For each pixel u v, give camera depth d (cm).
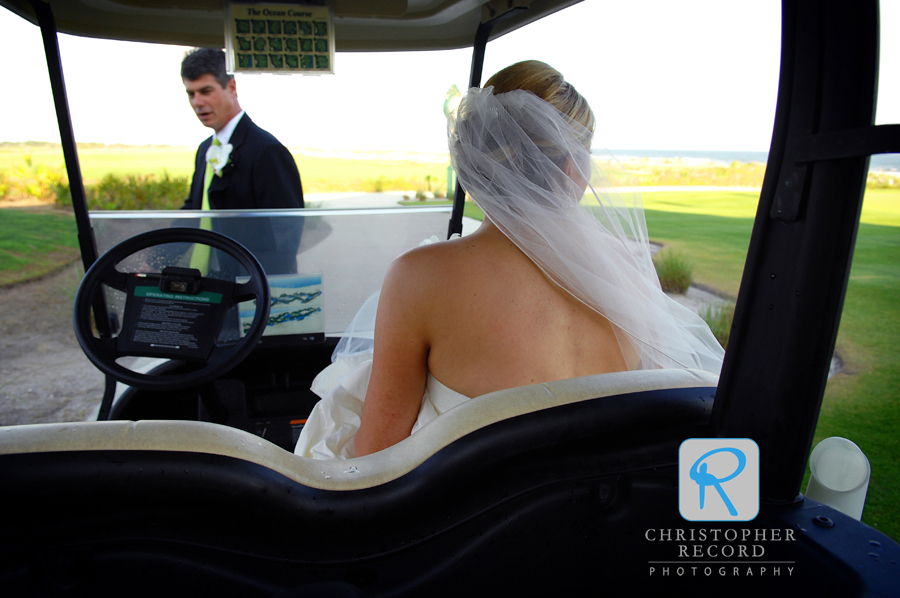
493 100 87
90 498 59
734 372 68
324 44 158
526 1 153
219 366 133
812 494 91
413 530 66
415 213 194
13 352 505
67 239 839
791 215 60
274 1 153
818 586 62
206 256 184
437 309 87
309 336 192
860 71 55
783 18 59
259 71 156
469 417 69
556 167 88
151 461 60
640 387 74
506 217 85
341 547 65
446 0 158
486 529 68
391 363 92
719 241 750
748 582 69
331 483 65
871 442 283
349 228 188
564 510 70
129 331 133
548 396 71
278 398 197
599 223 101
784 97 60
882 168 114
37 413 391
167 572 63
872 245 640
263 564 64
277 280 185
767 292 64
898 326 446
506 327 87
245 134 222
